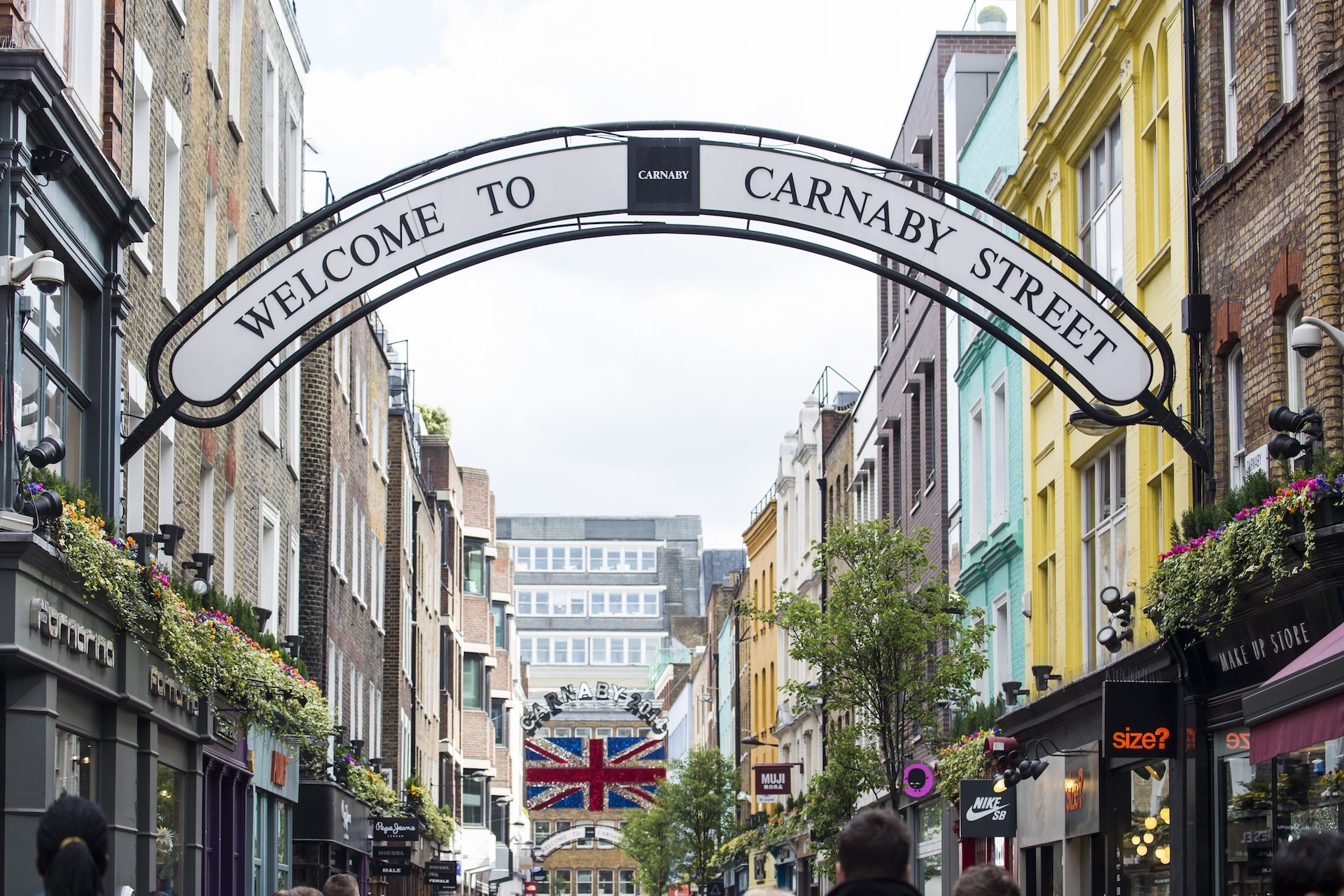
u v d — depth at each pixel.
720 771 67.69
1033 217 26.86
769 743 55.12
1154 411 16.19
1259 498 14.83
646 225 16.06
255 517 26.78
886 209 16.12
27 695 13.64
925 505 36.38
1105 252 23.30
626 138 15.99
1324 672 10.66
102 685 15.69
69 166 14.26
